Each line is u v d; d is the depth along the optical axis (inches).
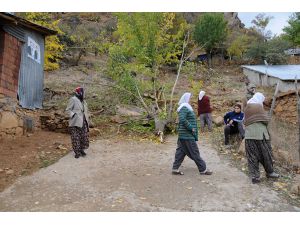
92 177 295.4
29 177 295.0
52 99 639.1
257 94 293.4
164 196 253.9
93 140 434.0
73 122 347.9
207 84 981.8
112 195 255.0
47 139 418.9
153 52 550.0
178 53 579.2
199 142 422.3
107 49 588.4
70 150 379.9
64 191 264.2
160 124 471.8
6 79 401.4
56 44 748.0
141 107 589.3
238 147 378.3
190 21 1524.4
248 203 241.6
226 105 665.0
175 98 613.3
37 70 487.5
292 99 566.9
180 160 301.7
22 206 237.5
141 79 549.3
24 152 358.0
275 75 948.0
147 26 549.0
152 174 303.1
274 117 543.2
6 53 402.3
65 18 1414.9
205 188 269.1
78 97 359.6
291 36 1450.5
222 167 322.0
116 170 314.5
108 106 584.1
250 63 1392.7
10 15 382.0
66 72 918.4
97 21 1455.5
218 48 1461.6
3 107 392.8
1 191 264.5
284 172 308.2
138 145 414.3
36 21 701.9
